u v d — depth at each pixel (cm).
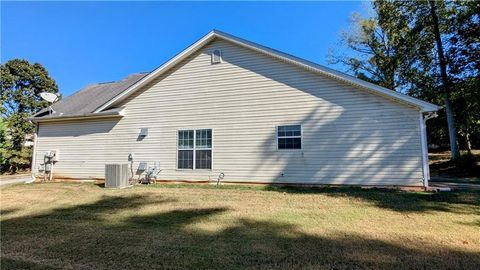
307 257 408
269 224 591
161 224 609
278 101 1144
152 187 1165
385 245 455
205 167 1220
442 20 1805
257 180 1140
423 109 949
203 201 852
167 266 388
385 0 2008
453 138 1733
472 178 1369
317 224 584
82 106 1550
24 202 905
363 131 1024
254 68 1191
